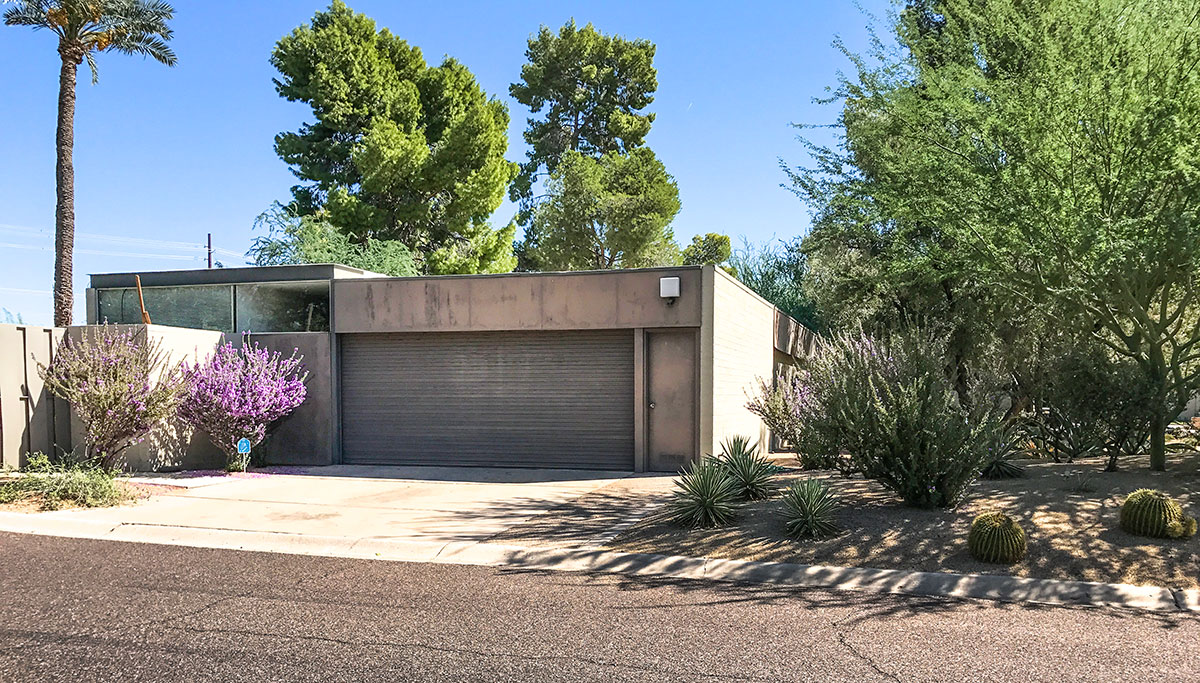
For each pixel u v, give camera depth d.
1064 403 11.31
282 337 15.51
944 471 8.40
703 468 8.95
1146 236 9.25
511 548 7.67
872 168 14.99
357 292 15.21
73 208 21.62
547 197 39.94
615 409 14.21
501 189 33.19
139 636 5.13
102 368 12.69
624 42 46.72
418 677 4.43
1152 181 9.33
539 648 4.93
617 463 14.17
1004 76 10.77
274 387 14.04
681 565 7.13
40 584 6.51
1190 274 10.00
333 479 12.96
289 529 8.67
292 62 32.25
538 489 11.79
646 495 11.12
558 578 6.81
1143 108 9.01
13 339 13.34
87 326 13.98
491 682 4.36
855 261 22.91
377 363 15.33
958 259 11.69
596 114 46.44
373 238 31.03
